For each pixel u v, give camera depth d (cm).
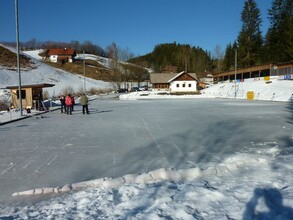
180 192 551
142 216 450
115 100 4806
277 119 1781
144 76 10400
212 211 464
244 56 7844
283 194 520
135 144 1068
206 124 1587
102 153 931
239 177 637
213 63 11688
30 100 2828
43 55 11744
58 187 609
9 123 1823
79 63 10906
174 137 1198
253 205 480
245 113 2202
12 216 477
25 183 659
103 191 576
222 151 920
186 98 5291
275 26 6962
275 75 5575
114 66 8269
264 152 891
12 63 7131
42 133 1384
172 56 13375
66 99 2425
